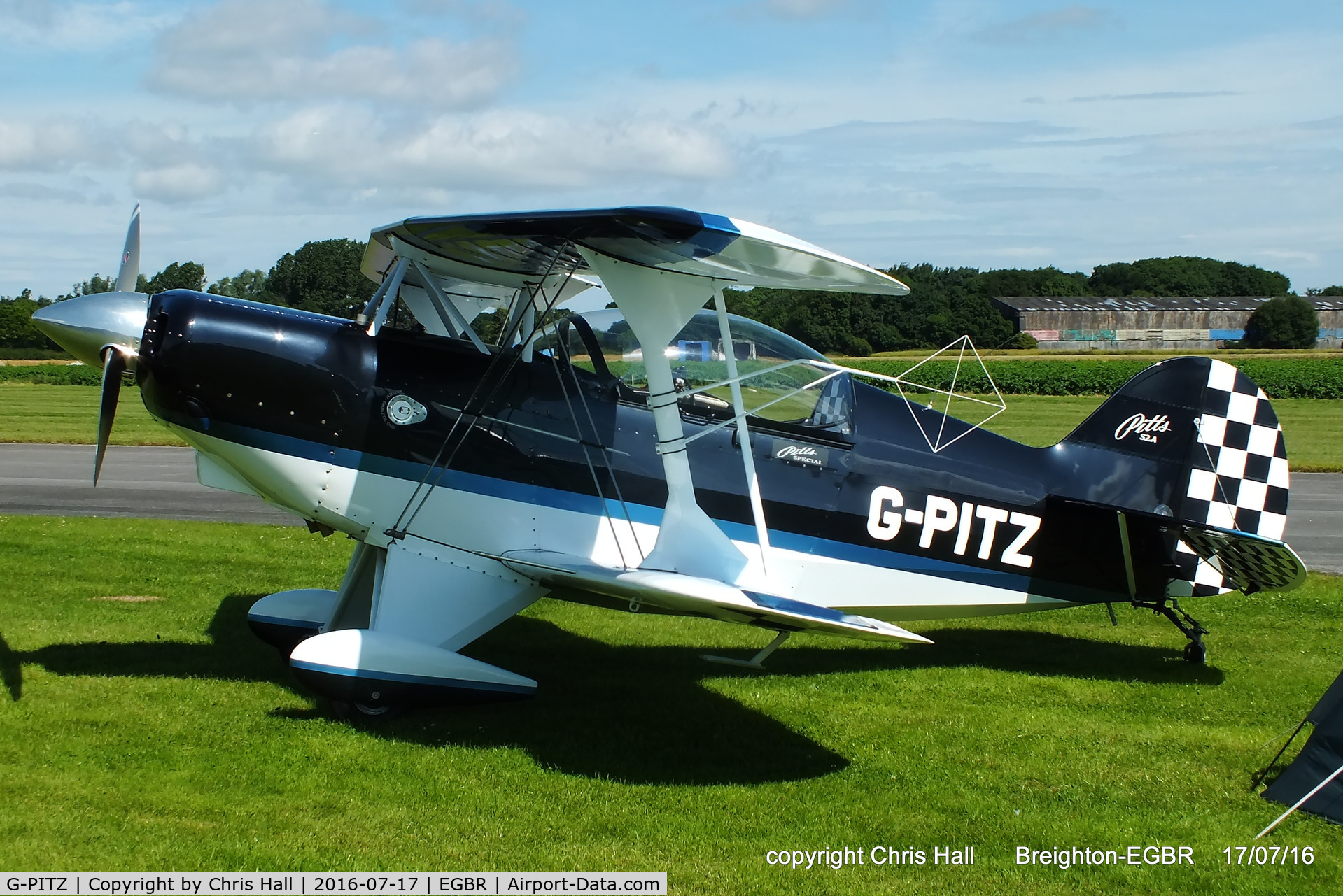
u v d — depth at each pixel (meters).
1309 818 4.85
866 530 6.70
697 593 4.96
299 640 6.50
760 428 6.45
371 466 5.81
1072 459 7.25
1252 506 7.45
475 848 4.20
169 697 5.78
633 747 5.46
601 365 6.20
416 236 5.62
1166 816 4.86
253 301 6.00
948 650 7.76
